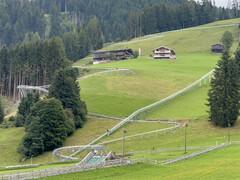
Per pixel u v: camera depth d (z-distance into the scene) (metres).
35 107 155.50
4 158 137.50
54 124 144.50
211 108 139.25
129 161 98.00
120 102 181.25
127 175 89.38
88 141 144.88
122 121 156.25
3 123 175.75
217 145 112.12
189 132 135.50
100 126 157.50
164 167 94.25
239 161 91.62
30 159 136.62
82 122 160.12
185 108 166.25
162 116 158.38
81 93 196.62
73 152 135.12
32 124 142.38
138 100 183.38
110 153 109.25
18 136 157.50
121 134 145.75
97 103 181.88
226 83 138.75
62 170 86.69
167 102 177.50
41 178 82.62
